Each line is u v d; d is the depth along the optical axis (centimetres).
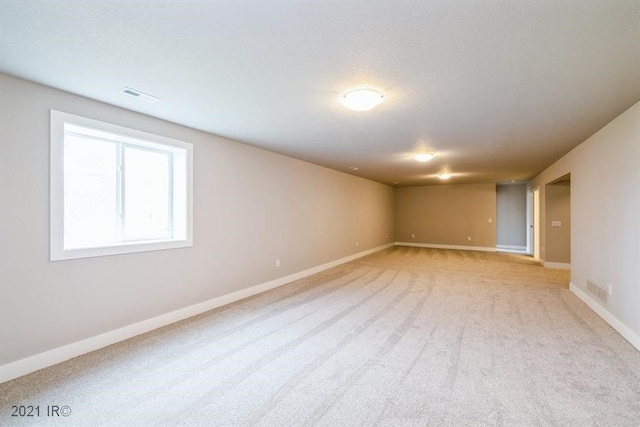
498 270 640
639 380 227
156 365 249
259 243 468
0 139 223
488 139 411
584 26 162
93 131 279
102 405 198
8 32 169
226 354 268
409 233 1084
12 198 229
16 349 231
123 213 316
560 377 231
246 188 443
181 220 358
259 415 189
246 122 338
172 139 341
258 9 150
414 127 353
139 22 161
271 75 223
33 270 239
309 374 236
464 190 1005
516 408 195
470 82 233
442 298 438
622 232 311
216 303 396
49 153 246
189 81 234
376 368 245
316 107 289
